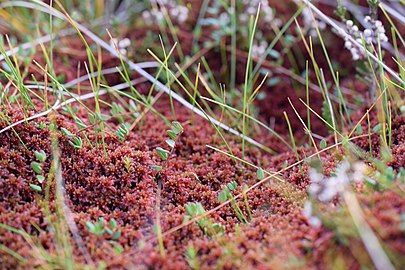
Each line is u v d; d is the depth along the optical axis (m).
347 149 0.45
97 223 0.42
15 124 0.45
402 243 0.39
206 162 0.48
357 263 0.39
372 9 0.47
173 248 0.41
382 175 0.41
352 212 0.39
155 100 0.52
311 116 0.53
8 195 0.43
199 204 0.43
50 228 0.41
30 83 0.51
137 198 0.44
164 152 0.46
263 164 0.49
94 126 0.46
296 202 0.44
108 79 0.54
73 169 0.45
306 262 0.39
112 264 0.40
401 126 0.46
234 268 0.40
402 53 0.54
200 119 0.52
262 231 0.42
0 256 0.40
